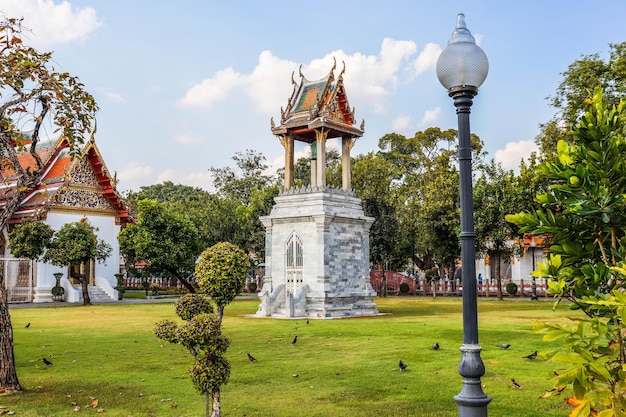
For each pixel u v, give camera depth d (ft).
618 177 25.07
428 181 225.35
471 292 27.78
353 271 114.62
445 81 29.55
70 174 161.17
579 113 131.64
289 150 118.62
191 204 252.21
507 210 152.66
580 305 23.36
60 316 110.63
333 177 198.29
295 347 64.08
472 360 27.35
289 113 119.14
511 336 70.28
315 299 107.45
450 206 183.42
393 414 35.81
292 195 114.42
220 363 32.58
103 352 61.41
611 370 21.67
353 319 101.40
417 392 41.45
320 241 108.88
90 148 169.37
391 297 195.21
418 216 191.72
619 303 19.48
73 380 46.70
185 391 42.57
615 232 24.98
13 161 47.26
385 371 49.26
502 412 35.65
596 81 127.24
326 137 114.93
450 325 86.28
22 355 59.67
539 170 26.25
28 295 159.02
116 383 45.52
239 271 35.50
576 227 25.32
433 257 225.15
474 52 28.99
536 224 25.36
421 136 261.44
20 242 141.90
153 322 97.09
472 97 29.55
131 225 164.14
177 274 172.04
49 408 38.22
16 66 45.78
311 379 46.34
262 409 37.47
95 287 169.78
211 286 34.86
